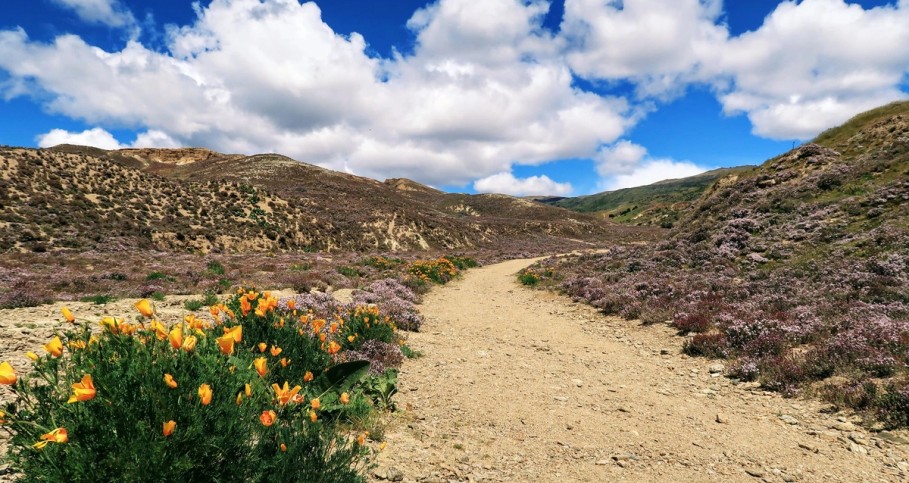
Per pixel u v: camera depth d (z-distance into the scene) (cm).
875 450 504
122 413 245
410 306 1382
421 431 482
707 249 1875
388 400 548
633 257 2131
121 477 229
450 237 7469
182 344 287
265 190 6012
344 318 863
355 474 309
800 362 744
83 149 15812
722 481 427
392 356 736
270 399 324
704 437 536
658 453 482
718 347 904
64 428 219
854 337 775
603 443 499
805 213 1853
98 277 1642
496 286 2244
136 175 4888
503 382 711
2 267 1859
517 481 398
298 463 282
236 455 276
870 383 625
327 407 436
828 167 2264
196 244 3934
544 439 498
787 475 443
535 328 1219
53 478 221
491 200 16938
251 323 495
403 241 6531
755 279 1395
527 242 8619
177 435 244
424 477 384
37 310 952
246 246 4341
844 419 586
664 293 1390
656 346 1012
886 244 1312
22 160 4019
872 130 2367
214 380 283
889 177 1847
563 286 1867
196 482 258
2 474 280
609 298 1429
